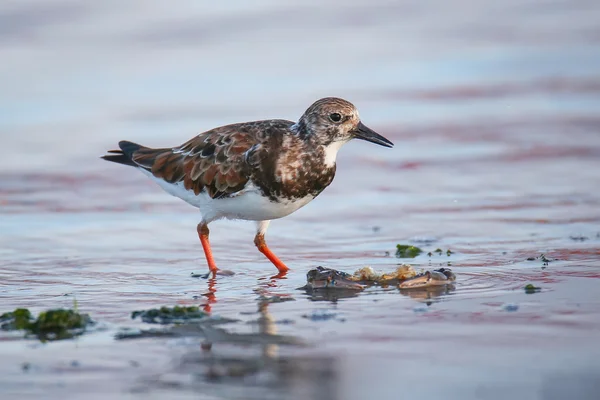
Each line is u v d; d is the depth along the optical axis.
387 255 12.46
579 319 9.08
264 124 11.83
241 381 7.74
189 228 14.35
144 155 12.66
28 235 13.84
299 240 13.49
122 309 10.05
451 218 14.30
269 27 27.08
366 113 20.75
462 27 27.47
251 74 23.62
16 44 25.28
